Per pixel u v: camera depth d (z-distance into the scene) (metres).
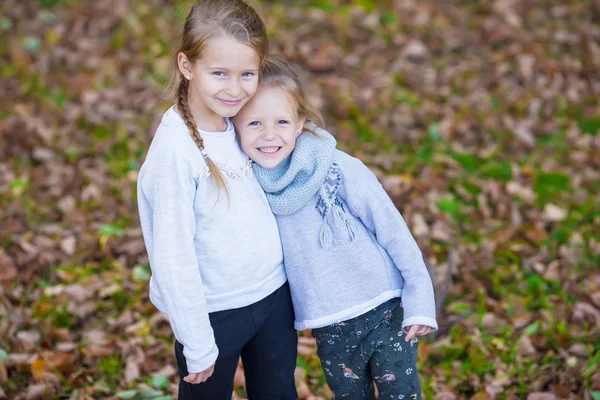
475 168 4.73
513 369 3.20
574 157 4.75
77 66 5.98
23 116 5.28
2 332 3.43
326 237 2.26
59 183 4.62
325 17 6.54
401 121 5.20
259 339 2.30
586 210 4.23
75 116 5.31
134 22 6.48
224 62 1.98
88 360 3.31
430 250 3.96
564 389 3.01
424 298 2.25
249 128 2.15
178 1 6.75
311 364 3.26
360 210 2.29
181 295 2.02
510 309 3.53
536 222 4.16
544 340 3.34
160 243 2.01
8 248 4.05
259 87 2.15
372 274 2.29
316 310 2.28
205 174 2.06
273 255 2.24
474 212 4.28
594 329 3.36
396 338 2.35
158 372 3.23
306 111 2.24
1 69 5.93
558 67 5.69
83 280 3.83
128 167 4.76
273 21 6.45
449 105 5.37
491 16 6.50
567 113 5.24
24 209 4.35
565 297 3.59
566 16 6.44
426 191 4.46
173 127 2.05
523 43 6.05
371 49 6.13
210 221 2.10
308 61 5.93
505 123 5.09
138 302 3.66
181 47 2.05
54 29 6.46
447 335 3.46
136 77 5.84
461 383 3.14
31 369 3.17
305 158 2.21
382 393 2.45
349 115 5.29
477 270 3.82
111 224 4.23
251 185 2.18
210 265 2.13
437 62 5.92
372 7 6.70
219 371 2.25
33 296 3.71
